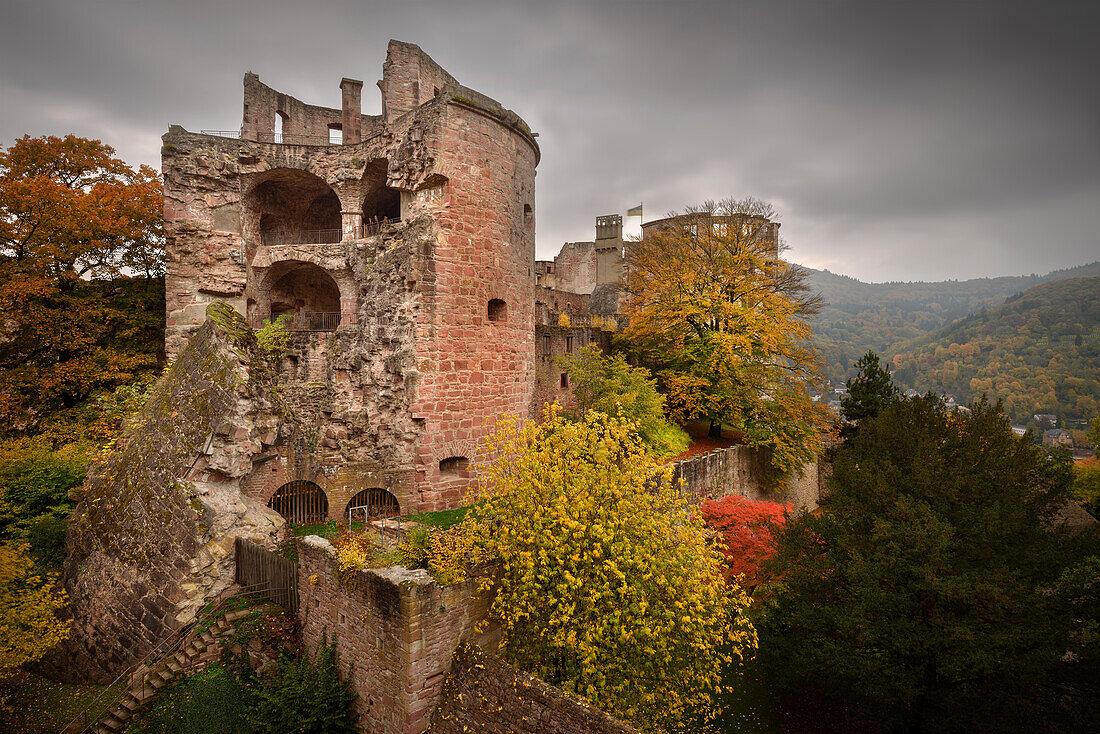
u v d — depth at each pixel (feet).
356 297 74.13
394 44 73.05
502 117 68.39
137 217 83.56
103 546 49.14
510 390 71.15
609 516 37.09
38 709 42.34
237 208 75.15
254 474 54.90
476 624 38.24
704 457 76.48
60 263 78.43
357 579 37.68
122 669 44.75
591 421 43.39
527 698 32.86
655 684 37.14
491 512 39.60
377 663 36.19
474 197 65.92
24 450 60.23
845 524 40.91
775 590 45.75
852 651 36.09
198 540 44.14
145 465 49.29
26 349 75.56
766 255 111.75
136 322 80.38
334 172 73.97
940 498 37.09
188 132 72.84
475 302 66.33
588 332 107.34
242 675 40.40
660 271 101.50
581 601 35.29
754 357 95.61
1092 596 33.45
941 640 33.12
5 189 71.61
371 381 65.41
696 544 39.22
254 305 77.66
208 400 47.50
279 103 94.73
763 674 47.80
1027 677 31.35
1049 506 38.34
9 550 43.06
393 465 62.39
